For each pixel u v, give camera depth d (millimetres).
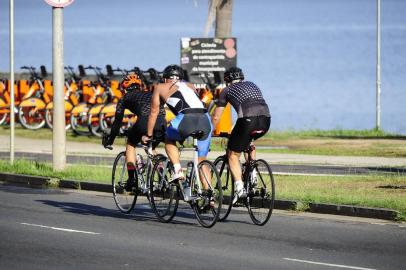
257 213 27438
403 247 23969
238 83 27484
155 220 28406
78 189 35750
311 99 122875
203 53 55000
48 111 60781
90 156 47406
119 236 25344
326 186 34406
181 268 21203
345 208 29297
